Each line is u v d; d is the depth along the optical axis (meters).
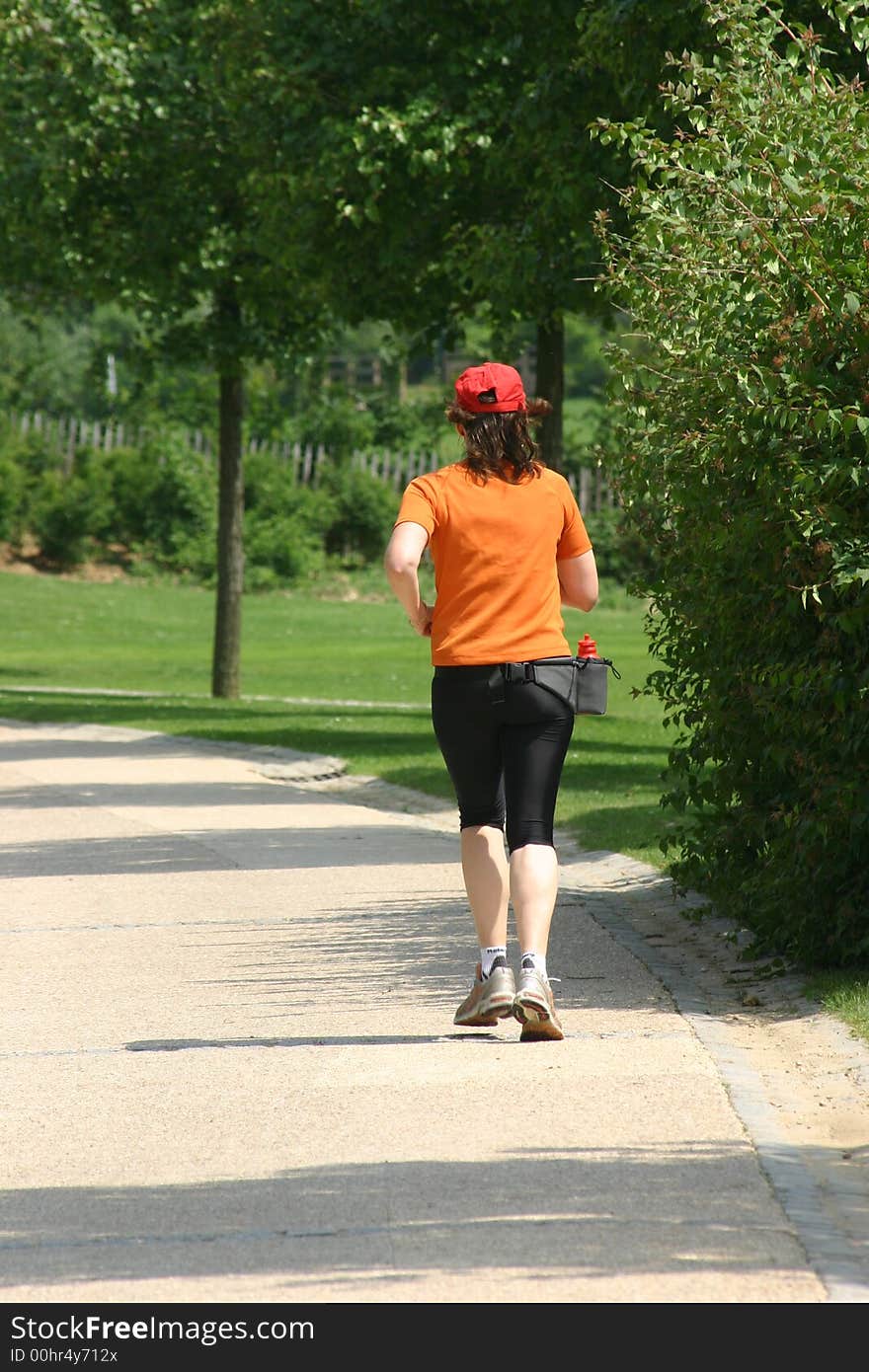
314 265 63.59
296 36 60.00
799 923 23.19
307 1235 13.15
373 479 162.88
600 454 27.12
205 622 137.12
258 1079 18.12
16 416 168.25
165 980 23.66
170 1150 15.67
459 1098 17.03
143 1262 12.69
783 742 23.66
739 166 23.36
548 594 19.14
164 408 162.12
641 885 32.09
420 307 63.38
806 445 21.78
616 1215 13.41
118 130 76.44
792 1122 16.28
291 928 27.56
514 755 19.11
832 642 22.12
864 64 37.91
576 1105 16.66
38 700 85.31
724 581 24.38
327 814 44.09
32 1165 15.40
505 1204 13.72
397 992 22.52
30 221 81.31
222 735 65.81
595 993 22.19
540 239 51.69
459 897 30.36
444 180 56.78
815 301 21.66
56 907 30.08
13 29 75.56
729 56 29.69
